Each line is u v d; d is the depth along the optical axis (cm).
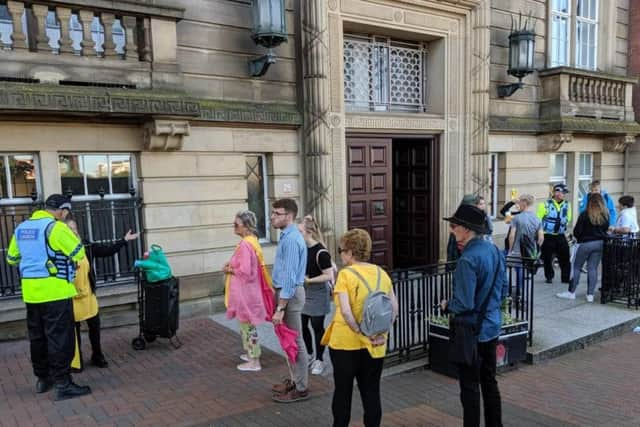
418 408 452
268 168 804
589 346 640
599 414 448
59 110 574
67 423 409
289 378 477
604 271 779
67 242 442
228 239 753
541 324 680
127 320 673
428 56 991
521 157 1131
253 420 416
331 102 815
